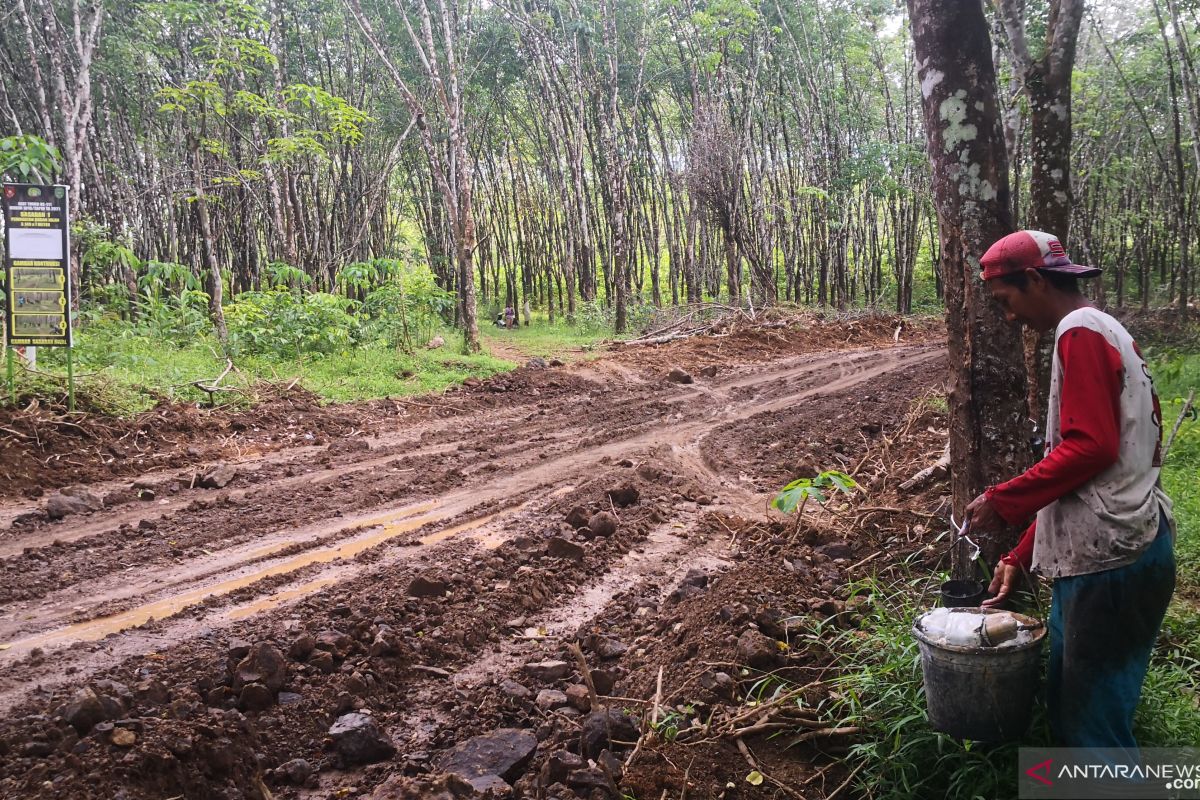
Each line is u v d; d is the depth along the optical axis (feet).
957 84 11.43
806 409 34.71
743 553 18.15
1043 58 19.80
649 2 77.71
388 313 50.85
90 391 27.14
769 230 83.97
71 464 23.34
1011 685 8.35
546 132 85.46
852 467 25.08
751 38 76.28
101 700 10.34
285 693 11.55
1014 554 9.65
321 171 67.15
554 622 14.78
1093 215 67.36
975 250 11.55
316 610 14.33
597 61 77.46
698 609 14.01
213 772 9.86
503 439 28.94
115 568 16.53
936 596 13.12
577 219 96.32
